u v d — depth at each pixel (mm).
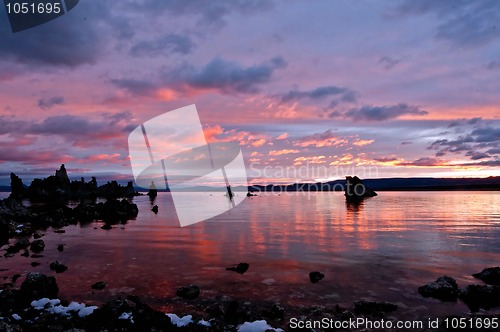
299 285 9625
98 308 7625
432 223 23609
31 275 9164
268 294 8914
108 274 11078
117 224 26469
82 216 31766
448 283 8938
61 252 15070
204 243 16531
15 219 30281
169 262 12609
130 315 7363
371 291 9031
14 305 8305
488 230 19875
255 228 21828
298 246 15266
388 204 47719
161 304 8312
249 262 12367
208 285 9734
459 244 15422
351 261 12305
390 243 15750
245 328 6746
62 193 79500
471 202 52500
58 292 9312
